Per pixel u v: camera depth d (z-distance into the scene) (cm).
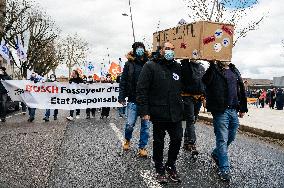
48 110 1446
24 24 4947
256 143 1005
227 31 627
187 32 661
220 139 586
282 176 612
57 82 1498
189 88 749
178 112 550
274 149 914
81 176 576
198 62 769
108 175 583
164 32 743
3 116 1388
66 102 1512
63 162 667
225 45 625
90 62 3002
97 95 1562
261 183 561
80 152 758
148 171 608
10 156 717
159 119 543
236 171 636
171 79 553
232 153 814
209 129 1277
